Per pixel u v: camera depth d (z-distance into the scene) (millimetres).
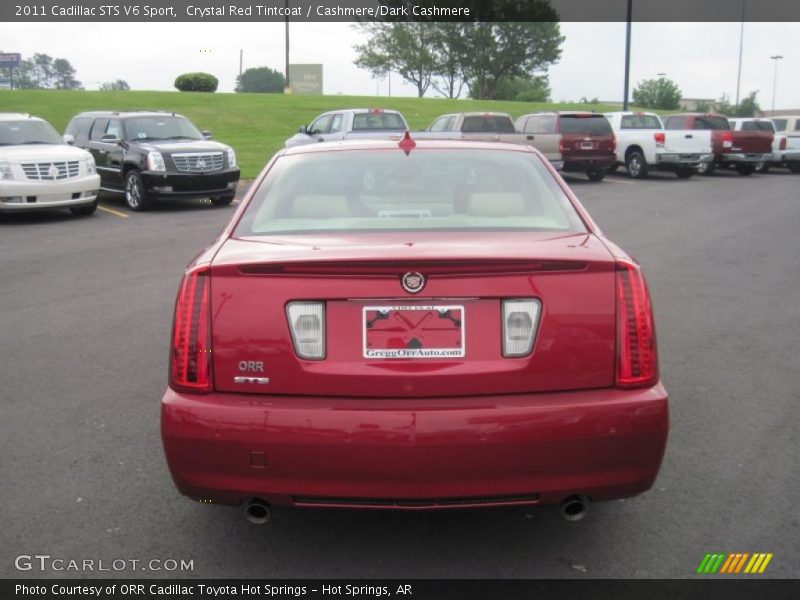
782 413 5270
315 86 57938
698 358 6500
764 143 27156
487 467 3115
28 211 15305
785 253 11672
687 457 4590
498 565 3518
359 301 3189
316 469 3127
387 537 3770
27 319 7793
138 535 3777
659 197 19938
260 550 3658
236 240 3668
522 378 3188
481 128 23547
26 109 35562
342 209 3928
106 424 5113
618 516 3932
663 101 82500
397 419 3090
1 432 4980
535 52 63219
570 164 23906
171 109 37250
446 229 3695
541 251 3299
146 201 16797
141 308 8227
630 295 3254
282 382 3197
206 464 3180
